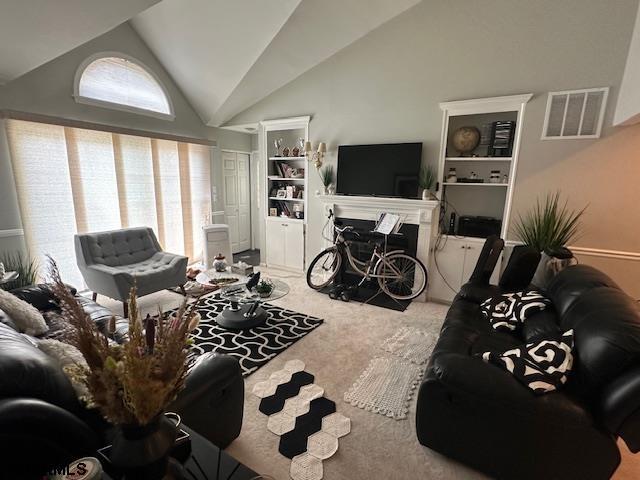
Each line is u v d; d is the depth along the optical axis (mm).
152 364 758
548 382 1388
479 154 3664
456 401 1521
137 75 4176
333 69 4195
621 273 3047
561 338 1563
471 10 3311
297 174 5023
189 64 4203
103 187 3900
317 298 3949
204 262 4922
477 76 3377
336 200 4285
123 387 735
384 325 3215
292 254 5027
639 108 2428
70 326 811
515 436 1423
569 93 2996
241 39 3576
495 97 3256
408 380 2330
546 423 1349
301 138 5016
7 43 2449
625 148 2893
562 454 1362
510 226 3412
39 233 3373
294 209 5094
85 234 3416
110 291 3209
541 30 3041
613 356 1253
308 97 4449
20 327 1990
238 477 997
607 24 2797
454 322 2264
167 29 3793
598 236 3090
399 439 1804
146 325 816
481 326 2291
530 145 3219
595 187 3039
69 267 3633
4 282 2672
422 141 3764
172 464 940
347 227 4129
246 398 2105
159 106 4469
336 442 1770
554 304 2107
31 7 2158
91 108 3711
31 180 3271
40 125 3291
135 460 768
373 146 3977
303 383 2270
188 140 4812
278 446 1732
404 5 3533
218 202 5582
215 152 5410
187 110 4848
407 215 3889
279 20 3279
